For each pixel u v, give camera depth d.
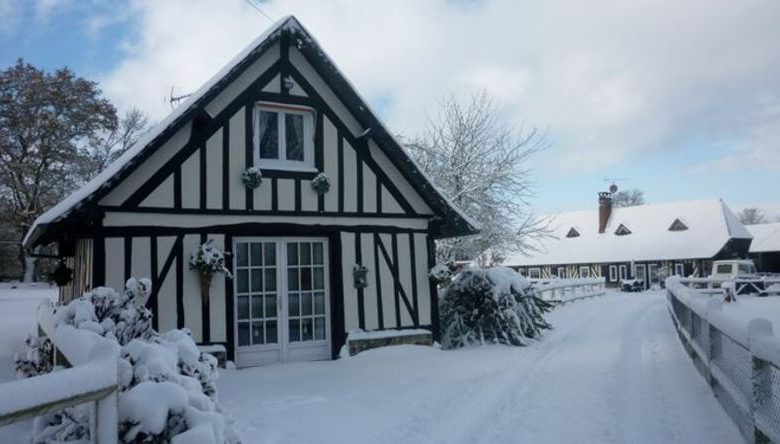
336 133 9.86
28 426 4.86
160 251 8.34
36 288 37.12
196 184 8.67
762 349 4.01
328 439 5.09
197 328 8.45
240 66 8.81
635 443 4.95
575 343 11.02
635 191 71.94
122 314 5.15
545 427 5.45
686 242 40.53
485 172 16.58
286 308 9.31
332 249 9.70
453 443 5.00
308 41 9.42
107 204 8.05
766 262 44.44
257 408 6.09
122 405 3.20
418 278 10.30
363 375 7.91
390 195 10.23
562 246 45.56
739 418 5.10
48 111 36.91
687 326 9.27
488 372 8.09
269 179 9.23
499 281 11.02
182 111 8.27
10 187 37.00
